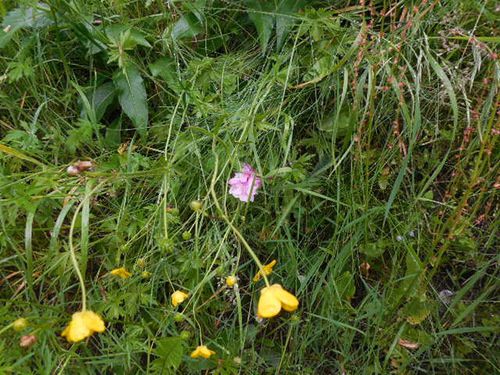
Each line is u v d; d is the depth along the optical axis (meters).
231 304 0.41
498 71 0.40
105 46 0.47
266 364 0.40
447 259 0.42
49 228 0.41
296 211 0.43
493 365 0.38
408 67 0.44
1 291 0.40
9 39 0.45
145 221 0.40
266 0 0.49
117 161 0.41
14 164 0.43
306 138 0.46
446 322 0.41
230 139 0.41
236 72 0.49
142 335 0.38
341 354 0.39
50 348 0.36
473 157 0.43
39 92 0.48
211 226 0.43
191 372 0.38
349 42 0.45
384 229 0.43
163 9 0.49
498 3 0.45
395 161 0.44
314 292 0.40
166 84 0.49
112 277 0.40
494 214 0.41
